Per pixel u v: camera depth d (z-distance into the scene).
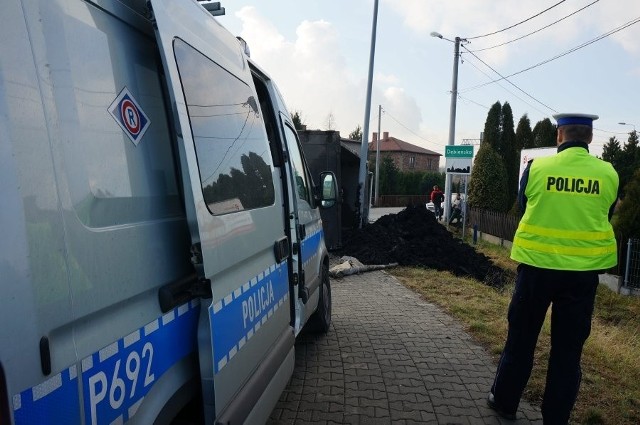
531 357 3.25
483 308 6.16
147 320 1.60
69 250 1.26
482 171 20.67
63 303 1.22
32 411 1.11
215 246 1.92
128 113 1.64
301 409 3.54
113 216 1.49
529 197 3.11
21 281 1.10
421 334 5.19
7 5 1.17
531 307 3.13
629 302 9.95
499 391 3.37
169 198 1.84
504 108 29.25
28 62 1.21
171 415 1.73
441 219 24.95
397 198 47.16
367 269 8.79
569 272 2.95
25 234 1.12
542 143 30.39
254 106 2.79
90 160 1.41
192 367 1.90
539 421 3.38
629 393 3.78
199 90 2.01
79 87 1.40
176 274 1.80
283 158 3.56
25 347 1.10
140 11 1.81
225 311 2.04
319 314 4.94
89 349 1.32
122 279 1.47
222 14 3.27
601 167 3.02
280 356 2.79
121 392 1.45
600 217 2.97
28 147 1.17
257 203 2.58
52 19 1.32
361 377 4.09
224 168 2.17
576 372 3.01
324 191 4.73
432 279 8.15
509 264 12.21
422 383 3.98
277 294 2.90
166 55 1.74
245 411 2.14
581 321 2.99
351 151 13.02
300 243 3.88
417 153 72.38
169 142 1.90
